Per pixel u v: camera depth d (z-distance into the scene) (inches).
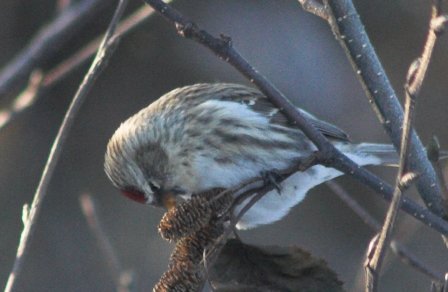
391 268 525.7
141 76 604.4
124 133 305.7
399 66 589.0
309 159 221.5
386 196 217.0
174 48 599.5
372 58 229.9
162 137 297.0
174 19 215.6
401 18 591.8
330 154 219.9
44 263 572.7
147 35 599.5
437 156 199.3
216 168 291.7
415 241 535.8
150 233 573.3
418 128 578.2
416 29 590.2
